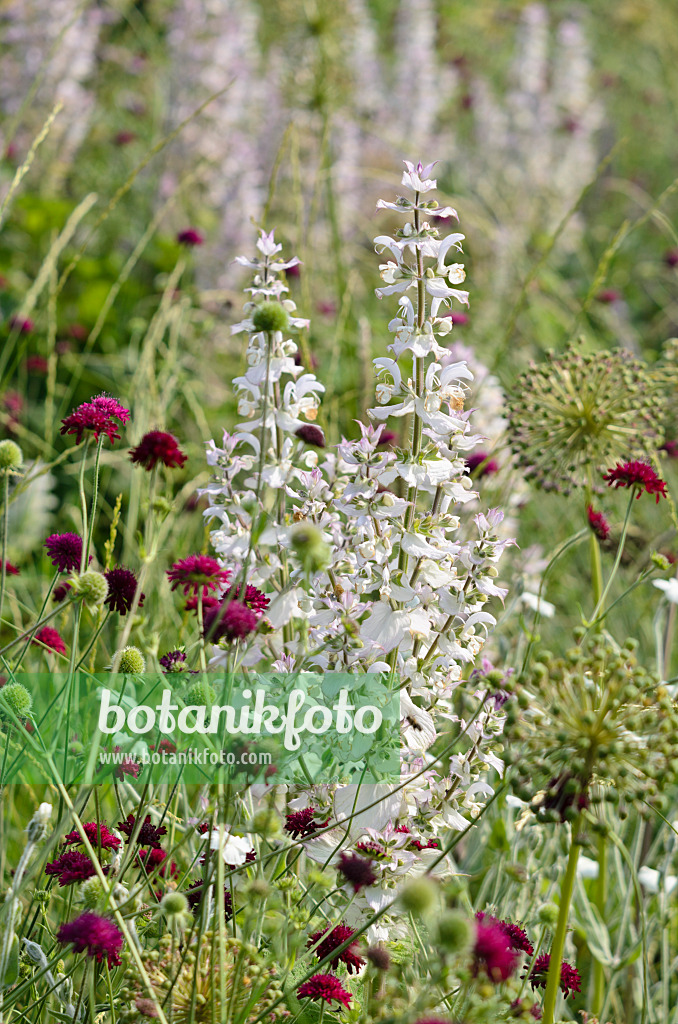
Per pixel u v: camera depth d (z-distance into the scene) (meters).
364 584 2.76
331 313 7.19
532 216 10.72
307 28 8.09
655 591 4.94
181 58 8.91
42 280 5.03
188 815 3.06
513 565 4.50
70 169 9.05
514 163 11.03
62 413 5.77
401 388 2.74
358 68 9.84
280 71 8.78
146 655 3.45
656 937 3.58
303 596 2.81
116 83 10.65
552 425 3.85
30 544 5.20
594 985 3.24
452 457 2.77
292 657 2.76
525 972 2.67
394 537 2.77
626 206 11.05
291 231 8.20
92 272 7.76
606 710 2.24
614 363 3.87
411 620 2.69
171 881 2.54
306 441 2.79
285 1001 2.22
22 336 6.66
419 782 2.66
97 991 2.79
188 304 5.86
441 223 8.33
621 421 3.85
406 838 2.59
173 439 2.40
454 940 1.74
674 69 13.09
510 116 11.27
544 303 8.03
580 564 5.84
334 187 8.32
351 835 2.61
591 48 13.95
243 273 8.08
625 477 3.20
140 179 8.92
